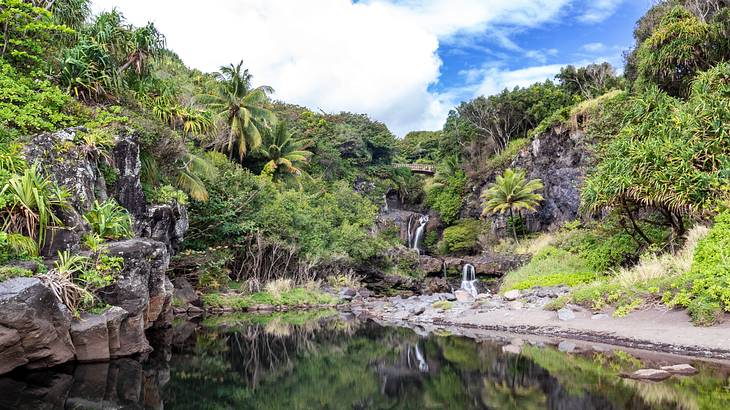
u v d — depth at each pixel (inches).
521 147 1390.3
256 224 839.7
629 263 610.9
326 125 1715.1
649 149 521.7
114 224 369.1
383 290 1028.5
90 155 410.6
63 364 291.4
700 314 359.9
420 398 250.1
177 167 651.5
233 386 276.4
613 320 423.2
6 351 251.3
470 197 1599.4
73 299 297.3
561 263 727.7
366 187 1651.1
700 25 713.6
